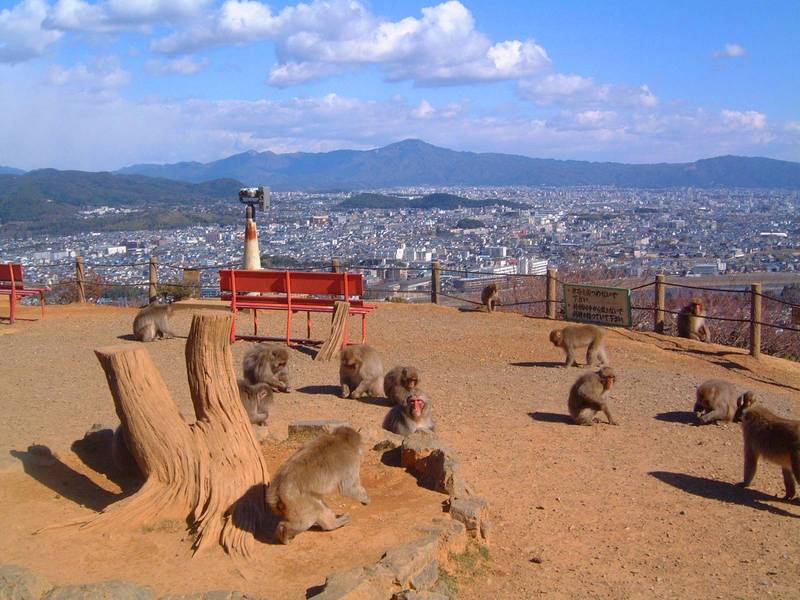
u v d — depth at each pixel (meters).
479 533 6.43
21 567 4.77
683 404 11.43
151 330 14.79
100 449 7.57
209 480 6.04
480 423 10.16
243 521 5.86
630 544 6.81
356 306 14.48
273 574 5.29
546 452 9.10
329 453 5.95
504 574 6.12
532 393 11.84
